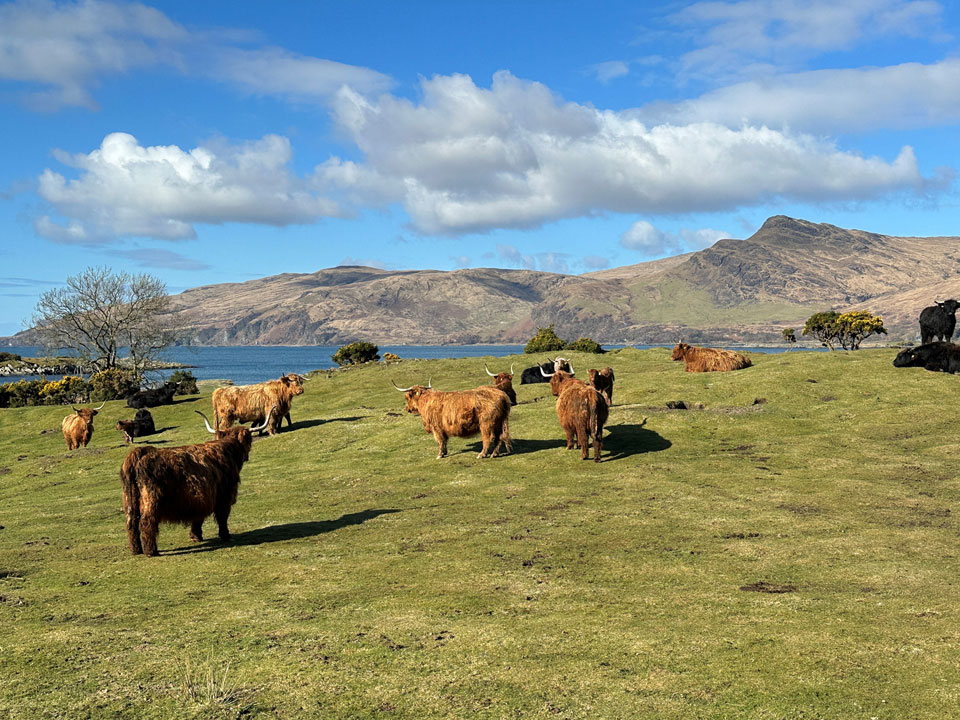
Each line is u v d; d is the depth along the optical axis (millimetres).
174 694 6289
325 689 6375
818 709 5832
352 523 13312
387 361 50625
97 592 9469
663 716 5797
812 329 87500
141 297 68500
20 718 5902
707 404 23953
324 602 8828
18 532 14016
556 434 21328
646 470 16516
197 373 180500
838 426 20734
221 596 9172
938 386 23891
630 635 7469
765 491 14469
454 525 12688
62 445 31047
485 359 44312
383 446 22234
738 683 6324
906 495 13914
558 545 11188
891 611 8016
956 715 5656
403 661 6949
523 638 7473
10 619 8367
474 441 21656
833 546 10750
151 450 11484
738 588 9039
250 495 16766
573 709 5949
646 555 10555
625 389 26641
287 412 27328
